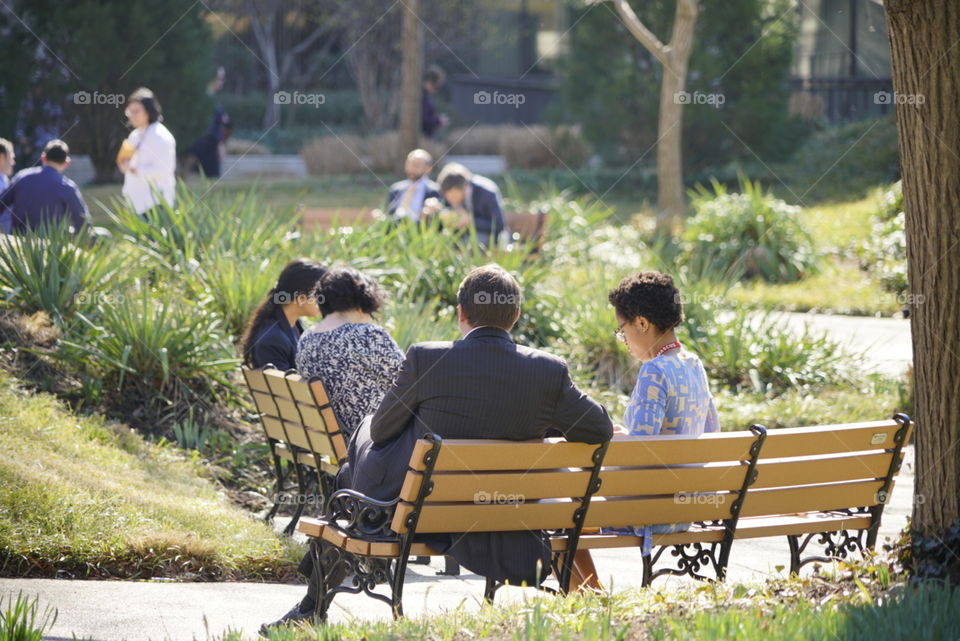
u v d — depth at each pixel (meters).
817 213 25.70
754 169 32.53
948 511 5.75
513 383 5.52
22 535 6.61
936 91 5.44
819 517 6.75
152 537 6.89
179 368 10.47
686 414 6.14
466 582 7.23
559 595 5.45
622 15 25.45
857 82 34.19
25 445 8.09
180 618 5.86
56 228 11.85
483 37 47.38
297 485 8.84
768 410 12.67
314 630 5.20
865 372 14.41
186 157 33.06
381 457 5.70
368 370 7.38
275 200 28.64
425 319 12.11
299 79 50.84
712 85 32.44
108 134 30.89
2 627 4.76
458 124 48.84
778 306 19.06
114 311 10.48
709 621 4.60
